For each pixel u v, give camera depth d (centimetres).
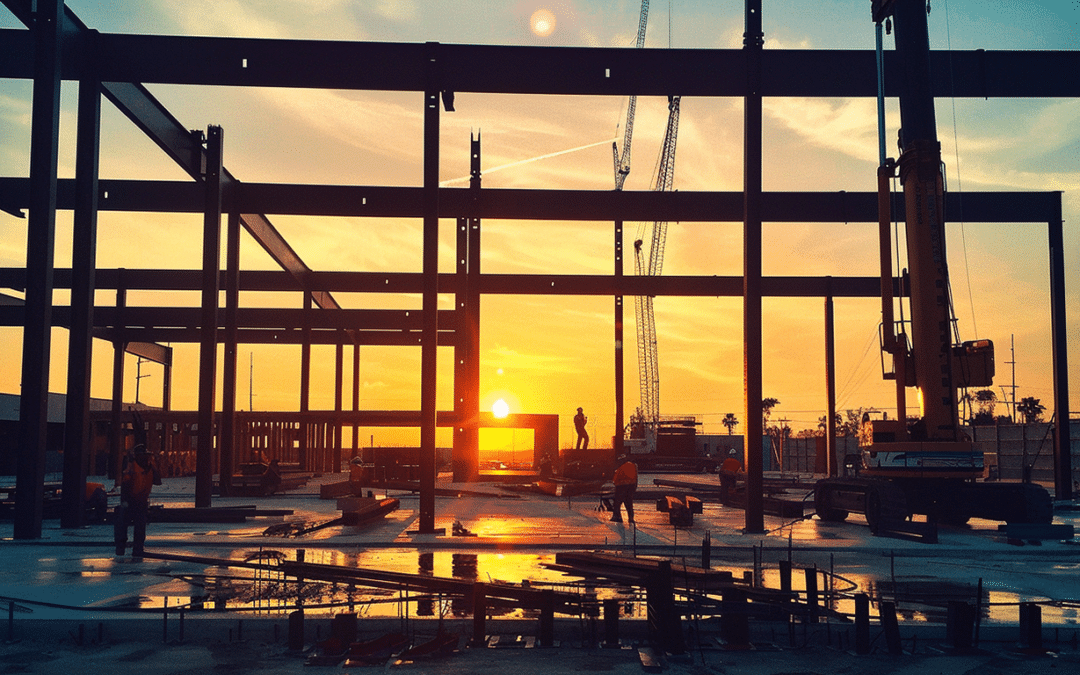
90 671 690
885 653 761
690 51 1995
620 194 3256
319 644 755
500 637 812
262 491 2984
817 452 6006
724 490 2617
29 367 1636
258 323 5309
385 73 1962
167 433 4725
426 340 1781
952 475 1847
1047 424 4350
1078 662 735
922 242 1908
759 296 1848
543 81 1981
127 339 5381
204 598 945
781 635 817
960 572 1247
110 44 1952
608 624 788
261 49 1983
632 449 6166
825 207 3228
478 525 1875
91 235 1872
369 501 2023
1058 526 1725
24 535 1586
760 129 1883
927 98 1922
